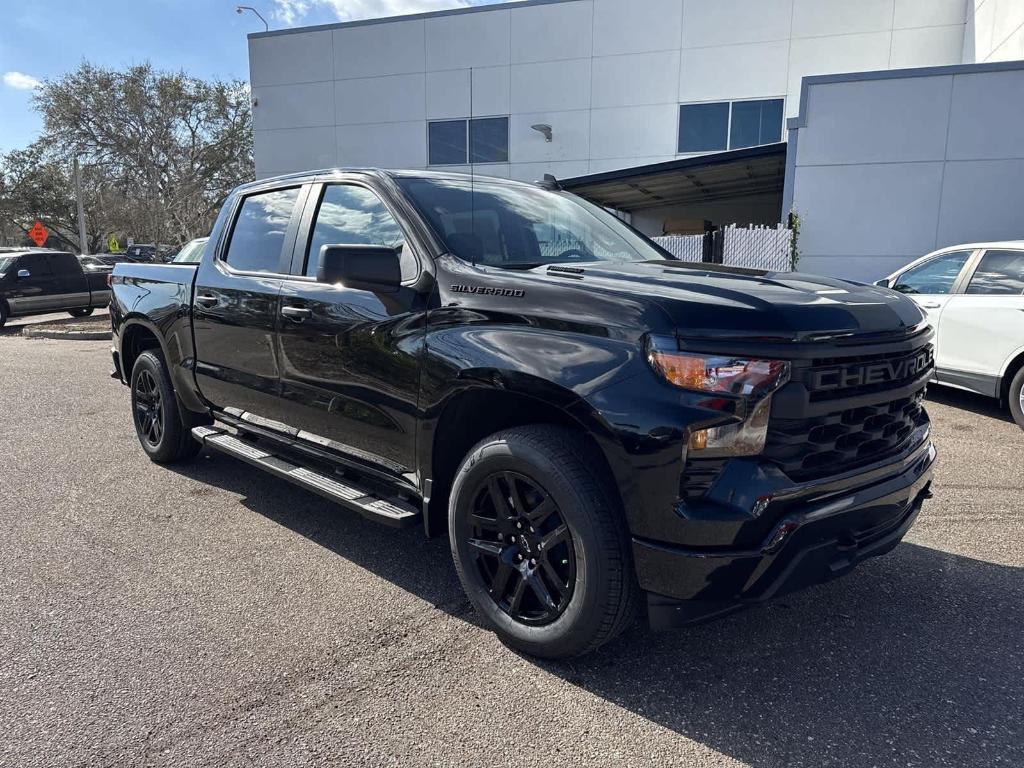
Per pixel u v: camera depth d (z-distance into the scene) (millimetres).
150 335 5055
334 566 3445
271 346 3631
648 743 2205
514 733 2246
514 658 2670
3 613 2969
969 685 2500
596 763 2115
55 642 2750
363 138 20500
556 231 3500
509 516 2635
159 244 27547
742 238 11336
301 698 2412
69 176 35812
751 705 2393
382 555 3580
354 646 2738
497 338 2582
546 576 2572
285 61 20953
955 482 4691
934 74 10461
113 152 32000
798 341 2213
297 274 3604
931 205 10758
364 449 3227
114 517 4066
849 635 2840
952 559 3529
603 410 2266
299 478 3451
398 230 3129
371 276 2768
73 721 2281
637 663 2641
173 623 2898
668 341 2207
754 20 17062
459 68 19328
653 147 18094
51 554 3562
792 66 17000
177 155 31234
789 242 11102
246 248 4039
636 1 17719
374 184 3334
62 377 8867
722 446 2154
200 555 3555
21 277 15617
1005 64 10164
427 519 2945
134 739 2199
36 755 2123
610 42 18047
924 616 2982
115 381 8547
